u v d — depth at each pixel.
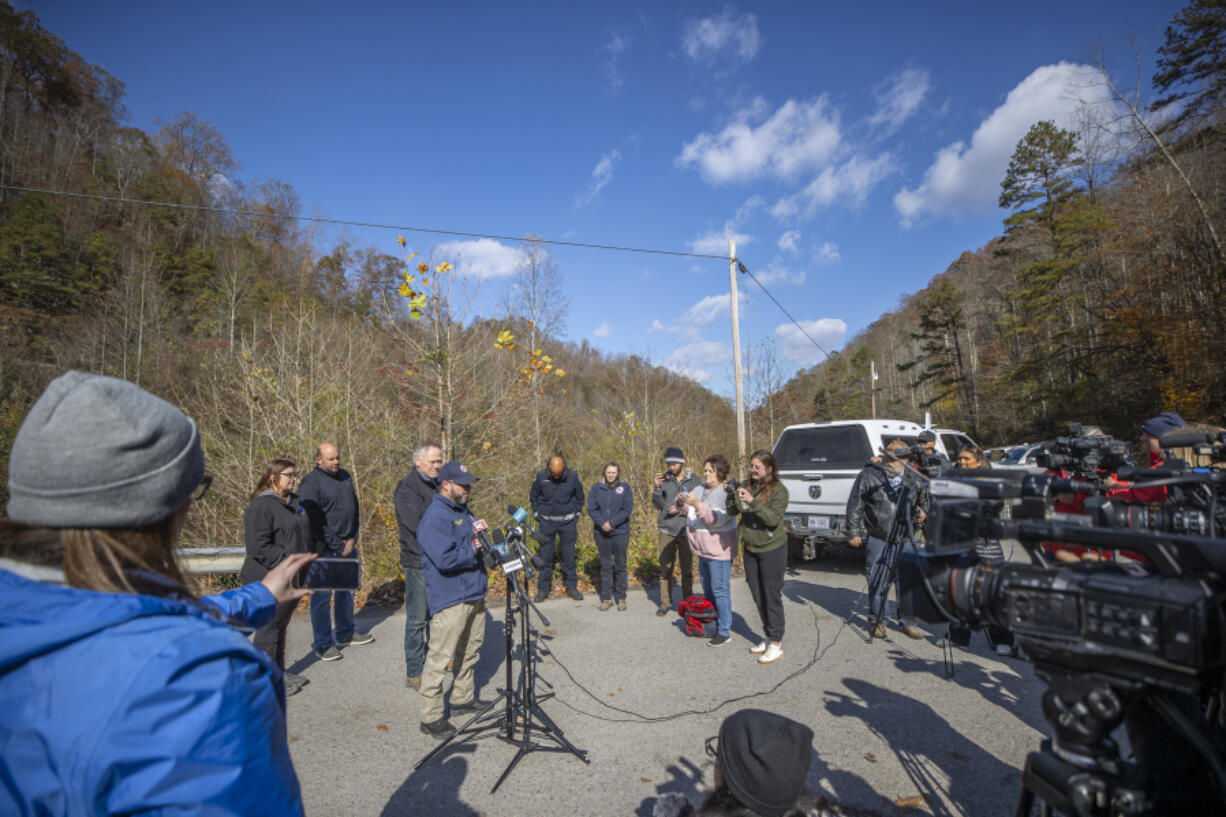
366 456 9.17
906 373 59.59
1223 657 1.30
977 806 2.99
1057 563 1.86
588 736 3.82
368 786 3.29
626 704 4.27
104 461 0.92
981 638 5.46
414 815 3.03
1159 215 19.19
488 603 7.08
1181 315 18.73
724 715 4.05
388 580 7.80
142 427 0.96
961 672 4.70
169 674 0.83
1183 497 2.35
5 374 15.58
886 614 6.24
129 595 0.91
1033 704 4.12
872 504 5.46
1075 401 24.56
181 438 1.03
